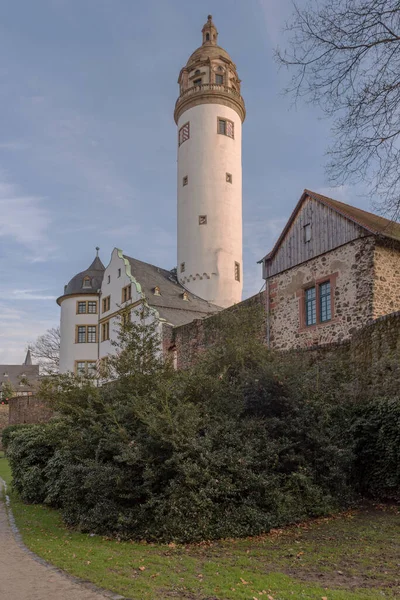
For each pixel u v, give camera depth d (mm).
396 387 11602
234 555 7527
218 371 11938
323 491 10180
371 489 11016
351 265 17672
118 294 38000
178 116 44562
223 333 14578
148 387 11766
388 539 7969
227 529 8641
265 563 7043
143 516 9062
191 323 27016
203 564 7070
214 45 45000
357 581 6148
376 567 6656
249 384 11055
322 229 19109
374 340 12664
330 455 10445
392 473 10586
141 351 12578
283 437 10398
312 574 6480
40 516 12070
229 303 40969
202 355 13461
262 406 10945
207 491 8773
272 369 11102
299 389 11125
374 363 12430
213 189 41875
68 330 42188
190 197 42219
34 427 16578
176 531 8477
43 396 12461
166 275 41594
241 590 5875
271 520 9039
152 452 9625
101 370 12914
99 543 8727
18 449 15555
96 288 42188
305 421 10688
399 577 6246
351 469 11180
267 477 9547
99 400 11398
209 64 43375
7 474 23000
